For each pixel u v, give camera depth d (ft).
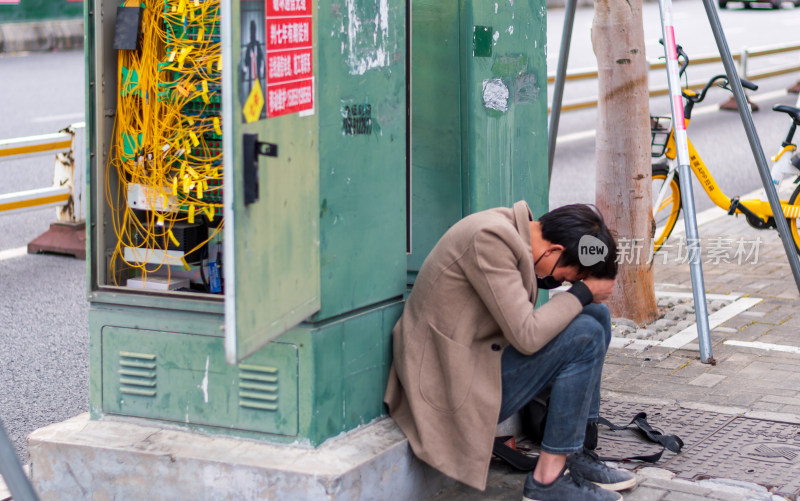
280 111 9.48
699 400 15.14
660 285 22.38
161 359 11.50
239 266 8.68
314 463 10.62
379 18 11.24
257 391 11.07
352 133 10.94
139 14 11.22
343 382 11.23
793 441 13.42
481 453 11.15
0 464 8.03
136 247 11.85
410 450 11.53
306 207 10.13
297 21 9.78
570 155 40.29
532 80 13.85
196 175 11.14
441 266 11.33
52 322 21.12
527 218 11.56
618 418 14.39
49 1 69.05
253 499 10.69
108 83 11.51
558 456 11.47
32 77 56.54
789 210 23.93
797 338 18.21
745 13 94.63
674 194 24.08
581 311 11.34
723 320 19.45
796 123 24.07
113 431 11.66
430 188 13.01
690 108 23.62
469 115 12.64
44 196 26.43
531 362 11.34
